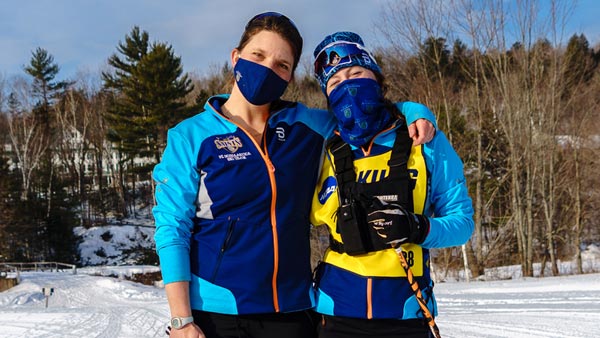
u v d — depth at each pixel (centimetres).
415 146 243
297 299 232
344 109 246
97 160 4975
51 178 3791
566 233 2619
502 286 1317
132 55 4484
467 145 2120
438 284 1591
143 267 3225
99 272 2861
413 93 1914
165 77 3891
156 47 3909
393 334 233
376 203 231
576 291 1100
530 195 2180
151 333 862
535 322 765
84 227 4272
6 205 3531
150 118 3853
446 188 245
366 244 234
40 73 5644
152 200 5056
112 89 5078
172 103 3897
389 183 239
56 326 946
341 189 243
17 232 3528
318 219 249
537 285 1259
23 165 3859
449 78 2147
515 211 2175
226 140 230
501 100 2255
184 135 230
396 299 232
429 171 242
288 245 230
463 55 2214
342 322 236
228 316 222
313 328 246
